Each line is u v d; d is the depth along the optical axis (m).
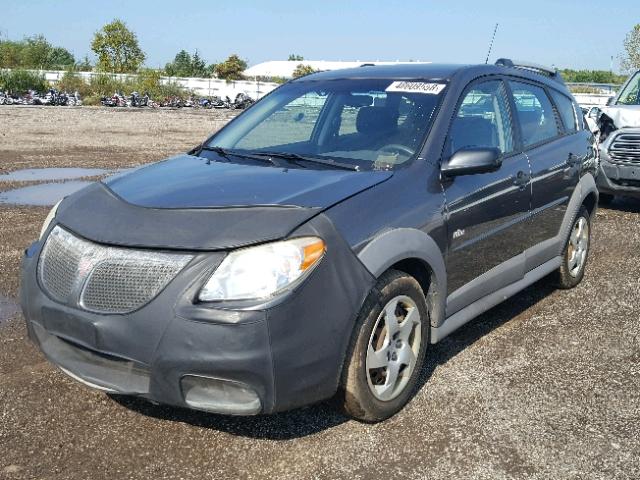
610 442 3.25
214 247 2.84
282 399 2.86
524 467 3.04
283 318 2.79
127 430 3.28
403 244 3.29
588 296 5.48
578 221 5.52
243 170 3.66
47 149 14.30
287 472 2.97
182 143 16.20
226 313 2.75
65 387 3.69
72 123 21.27
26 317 3.32
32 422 3.32
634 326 4.82
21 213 7.95
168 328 2.79
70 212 3.36
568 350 4.37
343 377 3.14
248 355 2.74
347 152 3.87
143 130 19.59
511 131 4.56
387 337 3.31
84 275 3.00
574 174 5.18
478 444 3.22
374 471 2.99
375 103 4.19
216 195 3.21
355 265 3.06
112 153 13.86
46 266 3.24
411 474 2.97
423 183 3.60
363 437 3.26
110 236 3.01
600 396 3.72
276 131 4.32
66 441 3.16
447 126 3.94
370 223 3.19
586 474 2.99
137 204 3.19
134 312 2.85
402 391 3.47
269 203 3.08
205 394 2.85
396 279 3.31
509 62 5.16
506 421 3.44
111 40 56.16
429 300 3.66
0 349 4.16
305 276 2.87
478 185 3.95
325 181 3.39
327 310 2.93
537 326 4.80
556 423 3.42
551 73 5.63
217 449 3.14
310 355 2.89
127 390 2.92
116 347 2.88
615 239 7.49
